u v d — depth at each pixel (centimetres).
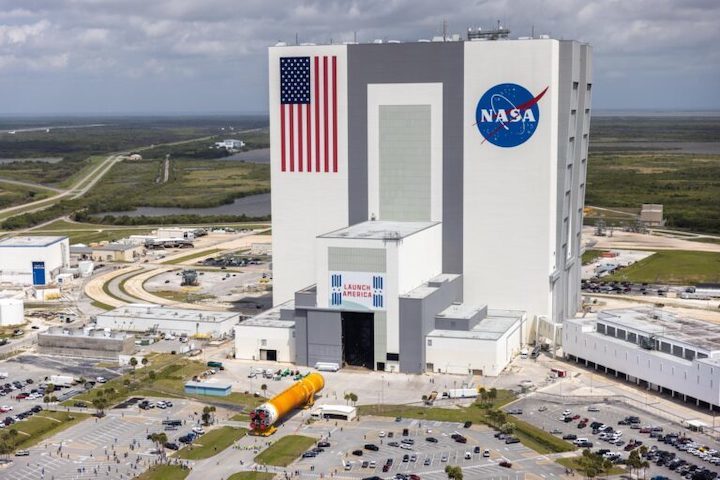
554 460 17850
